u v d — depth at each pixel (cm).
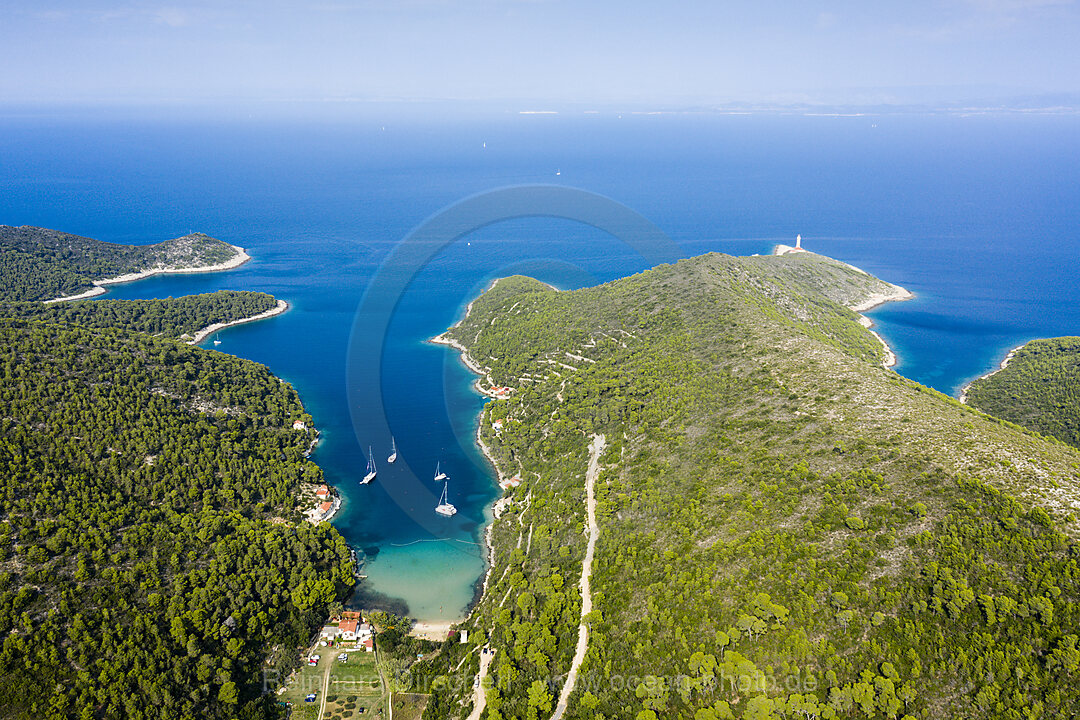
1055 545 10150
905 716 8869
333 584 13712
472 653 11856
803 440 14000
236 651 11750
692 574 11456
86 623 11262
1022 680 9044
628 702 10081
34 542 12681
